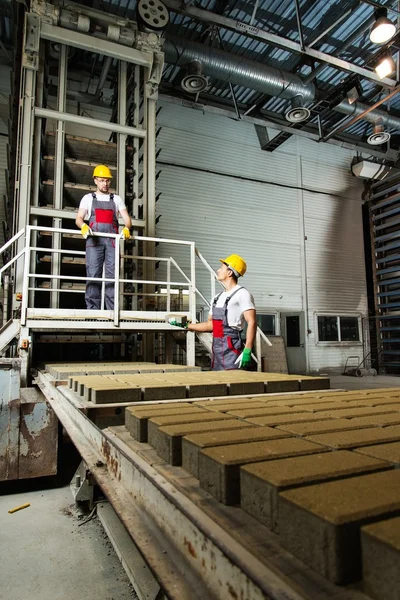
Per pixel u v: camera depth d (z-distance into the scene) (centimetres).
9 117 835
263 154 1233
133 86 686
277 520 69
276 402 183
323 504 62
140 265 614
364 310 1351
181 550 79
